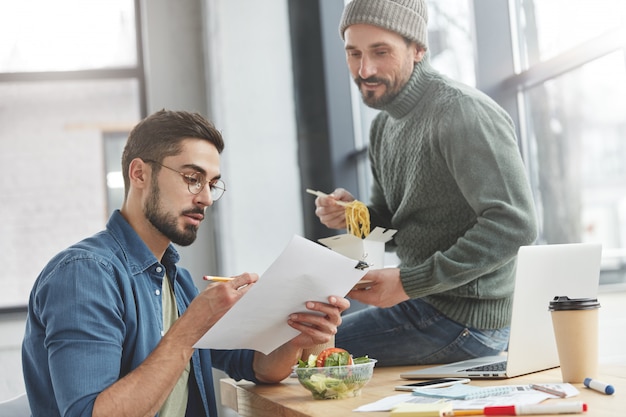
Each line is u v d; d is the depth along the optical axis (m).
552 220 2.57
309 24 3.97
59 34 4.60
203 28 4.44
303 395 1.63
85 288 1.57
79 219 4.58
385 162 2.40
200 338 1.52
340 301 1.55
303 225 4.03
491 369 1.73
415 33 2.20
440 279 1.98
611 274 2.31
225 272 4.12
